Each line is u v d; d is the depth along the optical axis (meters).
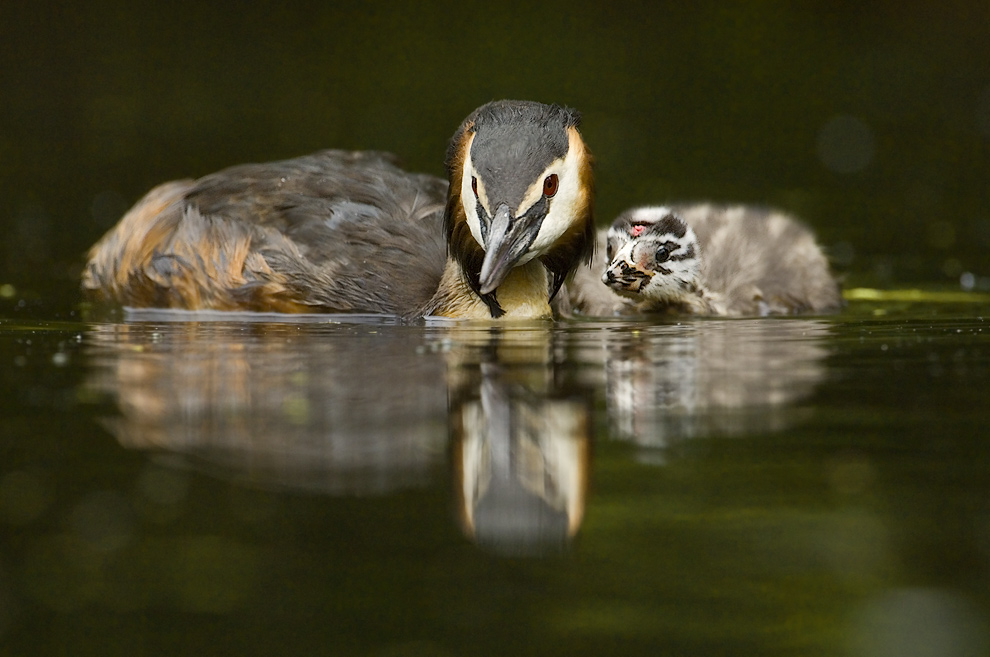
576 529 6.50
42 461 7.38
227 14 41.69
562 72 35.91
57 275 16.56
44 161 25.48
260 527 6.52
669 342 11.02
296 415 8.27
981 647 5.35
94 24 40.28
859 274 16.89
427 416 8.21
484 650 5.30
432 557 6.18
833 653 5.30
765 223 16.72
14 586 5.87
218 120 30.03
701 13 41.44
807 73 36.22
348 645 5.32
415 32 40.47
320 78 35.16
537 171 11.73
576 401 8.67
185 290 13.96
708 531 6.45
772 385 9.20
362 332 11.64
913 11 40.19
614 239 14.52
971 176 25.12
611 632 5.45
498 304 12.65
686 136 29.28
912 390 9.00
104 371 9.57
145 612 5.62
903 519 6.54
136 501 6.81
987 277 16.56
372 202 13.89
